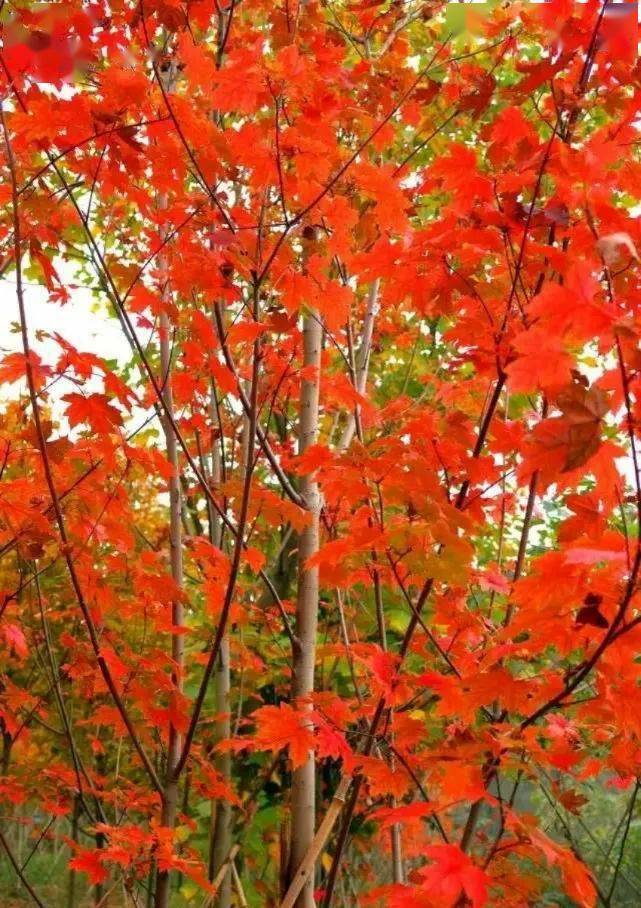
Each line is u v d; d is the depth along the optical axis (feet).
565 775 9.57
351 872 13.02
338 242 6.26
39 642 11.79
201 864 7.77
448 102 9.21
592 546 4.31
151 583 7.29
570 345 4.14
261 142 6.00
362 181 6.20
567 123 5.55
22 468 8.44
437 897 4.18
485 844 8.97
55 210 6.79
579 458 3.46
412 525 5.08
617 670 4.56
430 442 5.82
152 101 6.27
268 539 13.21
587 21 5.01
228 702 9.55
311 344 7.63
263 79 5.77
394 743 5.78
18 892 19.22
